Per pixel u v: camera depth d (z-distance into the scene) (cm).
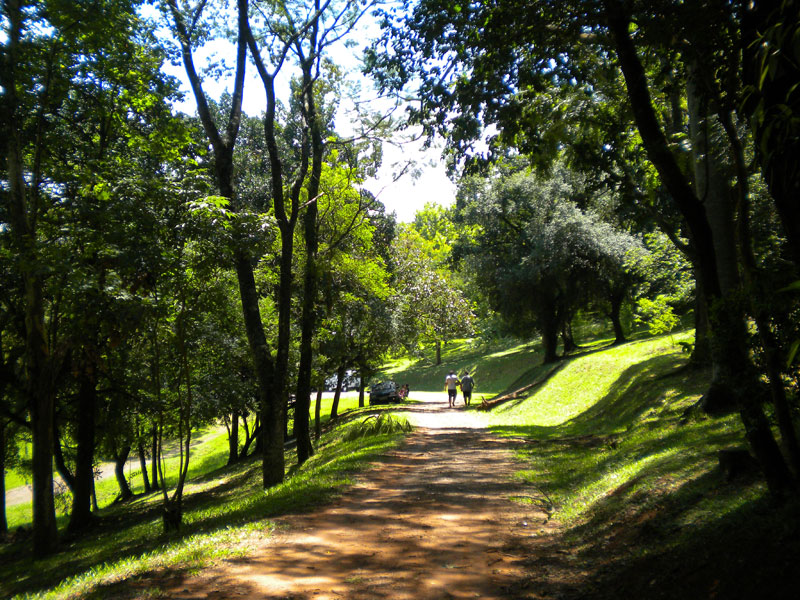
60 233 1342
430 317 3656
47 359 1569
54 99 1576
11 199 1445
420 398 4912
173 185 1104
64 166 1680
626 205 1376
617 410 1962
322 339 2570
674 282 2456
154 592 530
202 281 1086
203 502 1930
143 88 1681
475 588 529
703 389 1559
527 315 4050
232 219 1134
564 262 3534
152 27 1542
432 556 630
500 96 1088
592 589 497
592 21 860
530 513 834
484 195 3844
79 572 939
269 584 540
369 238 2642
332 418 3791
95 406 2262
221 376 2530
